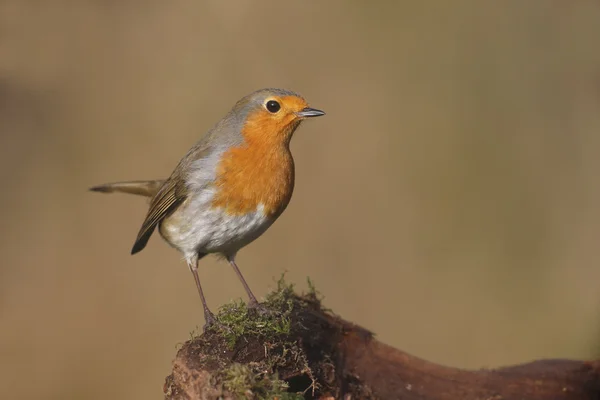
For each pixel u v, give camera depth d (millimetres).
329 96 14477
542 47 14859
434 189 13898
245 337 5363
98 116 14102
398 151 14188
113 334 11906
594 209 14016
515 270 13422
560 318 12633
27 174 13680
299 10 15062
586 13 14906
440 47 14961
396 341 12383
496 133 14453
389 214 13664
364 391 6074
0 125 13961
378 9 15008
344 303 12867
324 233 13422
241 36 14859
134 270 12703
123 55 14695
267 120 6508
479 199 13938
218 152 6559
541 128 14562
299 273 12969
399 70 14906
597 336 11383
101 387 11391
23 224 13227
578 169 14305
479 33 14961
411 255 13359
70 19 14891
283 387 4969
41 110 14164
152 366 11578
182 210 6785
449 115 14500
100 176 13617
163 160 13617
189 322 12039
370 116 14422
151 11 15102
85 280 12578
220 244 6754
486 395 6301
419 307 12797
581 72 14766
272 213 6668
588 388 6438
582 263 13445
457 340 12461
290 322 5637
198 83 14281
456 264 13359
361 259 13266
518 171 14203
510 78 14789
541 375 6438
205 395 4957
